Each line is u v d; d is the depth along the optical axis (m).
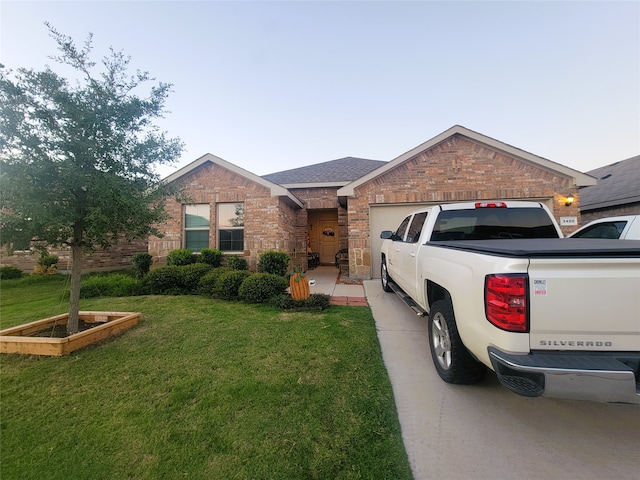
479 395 2.32
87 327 4.02
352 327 4.00
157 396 2.35
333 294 6.29
